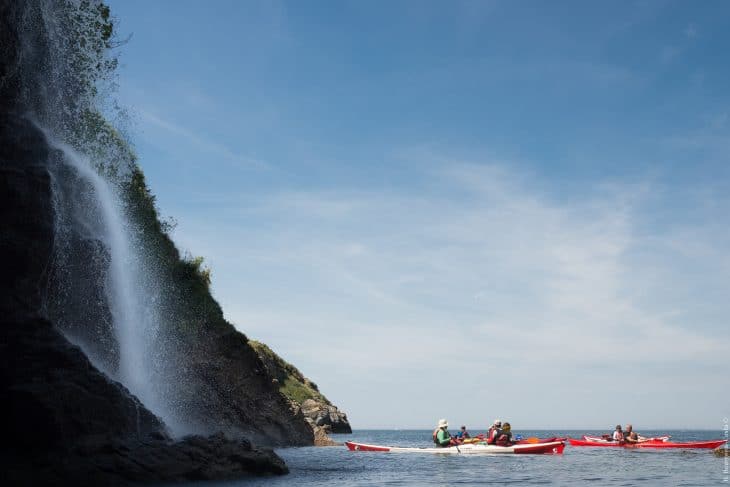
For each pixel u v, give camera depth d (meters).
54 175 18.41
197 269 44.59
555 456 33.19
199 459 17.45
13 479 14.51
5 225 16.09
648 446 45.16
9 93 17.44
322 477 20.25
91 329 18.91
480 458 31.45
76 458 15.39
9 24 17.52
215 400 39.00
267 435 45.91
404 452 37.53
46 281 16.78
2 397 15.15
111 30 25.19
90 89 22.48
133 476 15.70
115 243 21.69
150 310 29.50
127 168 26.59
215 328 43.94
